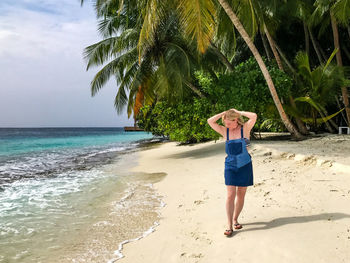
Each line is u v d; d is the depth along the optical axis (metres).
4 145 29.53
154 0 8.47
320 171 5.66
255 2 10.09
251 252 3.04
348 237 3.01
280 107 11.10
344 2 10.43
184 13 7.90
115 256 3.53
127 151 20.14
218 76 12.99
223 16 11.22
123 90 14.07
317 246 2.92
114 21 15.38
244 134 3.64
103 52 14.80
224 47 16.41
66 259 3.53
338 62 13.13
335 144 9.10
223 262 2.97
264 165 7.05
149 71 13.60
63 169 11.75
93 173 10.39
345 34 16.36
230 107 11.55
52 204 6.16
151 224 4.59
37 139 45.78
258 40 17.50
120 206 5.74
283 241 3.14
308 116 13.98
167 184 7.50
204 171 8.27
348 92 15.34
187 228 4.11
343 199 4.08
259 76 11.56
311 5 13.73
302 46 17.88
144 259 3.36
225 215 4.30
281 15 14.87
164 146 22.33
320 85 12.36
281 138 12.95
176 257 3.27
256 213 4.12
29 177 9.91
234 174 3.51
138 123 22.53
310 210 3.92
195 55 12.95
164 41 13.16
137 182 8.20
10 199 6.68
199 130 14.31
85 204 6.06
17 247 3.94
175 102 13.55
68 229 4.59
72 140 41.69
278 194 4.78
